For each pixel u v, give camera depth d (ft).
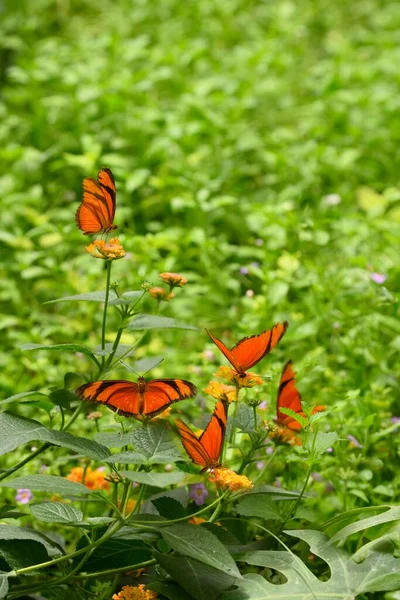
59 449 19.56
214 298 26.53
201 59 43.29
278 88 41.06
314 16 51.80
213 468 12.85
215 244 27.17
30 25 45.29
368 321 23.44
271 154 32.99
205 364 22.40
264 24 50.14
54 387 15.06
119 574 14.02
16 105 40.52
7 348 26.58
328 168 34.40
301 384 20.58
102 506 17.22
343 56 43.32
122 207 31.22
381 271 25.91
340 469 17.31
